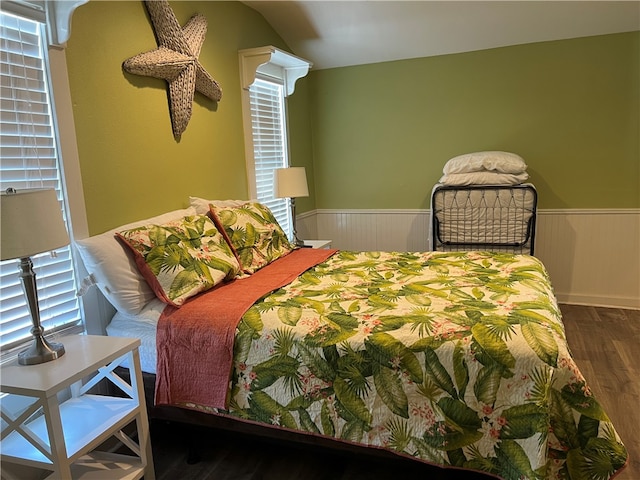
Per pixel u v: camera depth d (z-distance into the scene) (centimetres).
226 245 245
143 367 202
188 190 282
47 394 142
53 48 192
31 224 147
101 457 186
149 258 203
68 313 204
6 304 179
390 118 427
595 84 364
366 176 445
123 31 231
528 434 145
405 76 415
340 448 173
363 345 163
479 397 151
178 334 188
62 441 148
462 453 154
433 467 165
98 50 216
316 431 172
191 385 187
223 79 315
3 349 177
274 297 208
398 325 169
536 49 374
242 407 182
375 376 162
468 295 199
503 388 149
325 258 286
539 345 150
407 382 159
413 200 433
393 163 434
